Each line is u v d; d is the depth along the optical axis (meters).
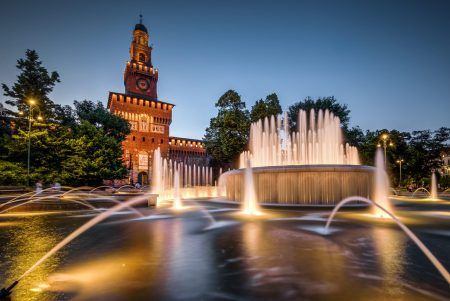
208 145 41.03
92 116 33.91
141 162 58.78
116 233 5.32
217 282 2.68
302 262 3.30
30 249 4.20
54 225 6.69
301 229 5.50
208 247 4.09
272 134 26.48
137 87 64.25
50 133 22.66
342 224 6.07
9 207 9.33
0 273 3.05
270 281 2.69
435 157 41.28
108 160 25.64
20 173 19.64
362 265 3.18
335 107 38.56
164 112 64.19
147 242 4.48
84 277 2.86
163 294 2.40
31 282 2.74
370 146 39.97
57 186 18.78
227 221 6.69
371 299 2.28
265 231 5.32
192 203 12.61
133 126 58.94
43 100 22.98
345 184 9.92
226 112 37.78
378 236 4.78
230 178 13.20
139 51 67.94
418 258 3.46
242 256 3.58
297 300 2.26
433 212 8.35
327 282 2.66
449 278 2.76
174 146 68.19
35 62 23.55
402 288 2.51
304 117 23.67
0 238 5.07
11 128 24.80
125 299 2.30
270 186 10.58
